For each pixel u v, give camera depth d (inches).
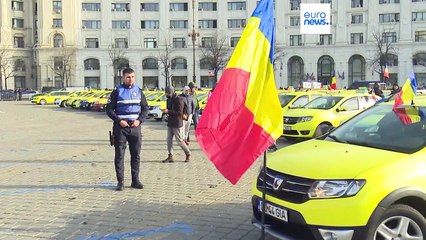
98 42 3368.6
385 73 1707.7
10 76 3422.7
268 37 190.1
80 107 1562.5
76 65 3321.9
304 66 3201.3
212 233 222.8
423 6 3026.6
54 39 3353.8
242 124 186.2
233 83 185.9
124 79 312.5
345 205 160.2
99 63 3348.9
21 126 899.4
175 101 429.4
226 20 3326.8
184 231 226.1
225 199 288.4
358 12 3122.5
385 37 3075.8
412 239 167.6
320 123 561.0
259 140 186.4
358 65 3166.8
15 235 222.8
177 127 428.8
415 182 167.0
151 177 361.4
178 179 352.5
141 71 3356.3
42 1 3331.7
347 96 600.7
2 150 542.6
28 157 481.1
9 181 350.9
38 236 221.1
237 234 221.1
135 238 216.4
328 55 3176.7
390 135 201.9
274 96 188.9
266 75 189.0
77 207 271.7
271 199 180.2
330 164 174.6
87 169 401.4
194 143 592.1
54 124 948.0
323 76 3201.3
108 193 306.5
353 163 172.7
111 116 309.4
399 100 239.9
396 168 168.2
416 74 3048.7
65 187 327.0
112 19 3366.1
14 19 3508.9
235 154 185.5
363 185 162.1
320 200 163.9
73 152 517.0
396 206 165.8
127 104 311.3
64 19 3339.1
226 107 185.3
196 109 660.1
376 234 162.9
